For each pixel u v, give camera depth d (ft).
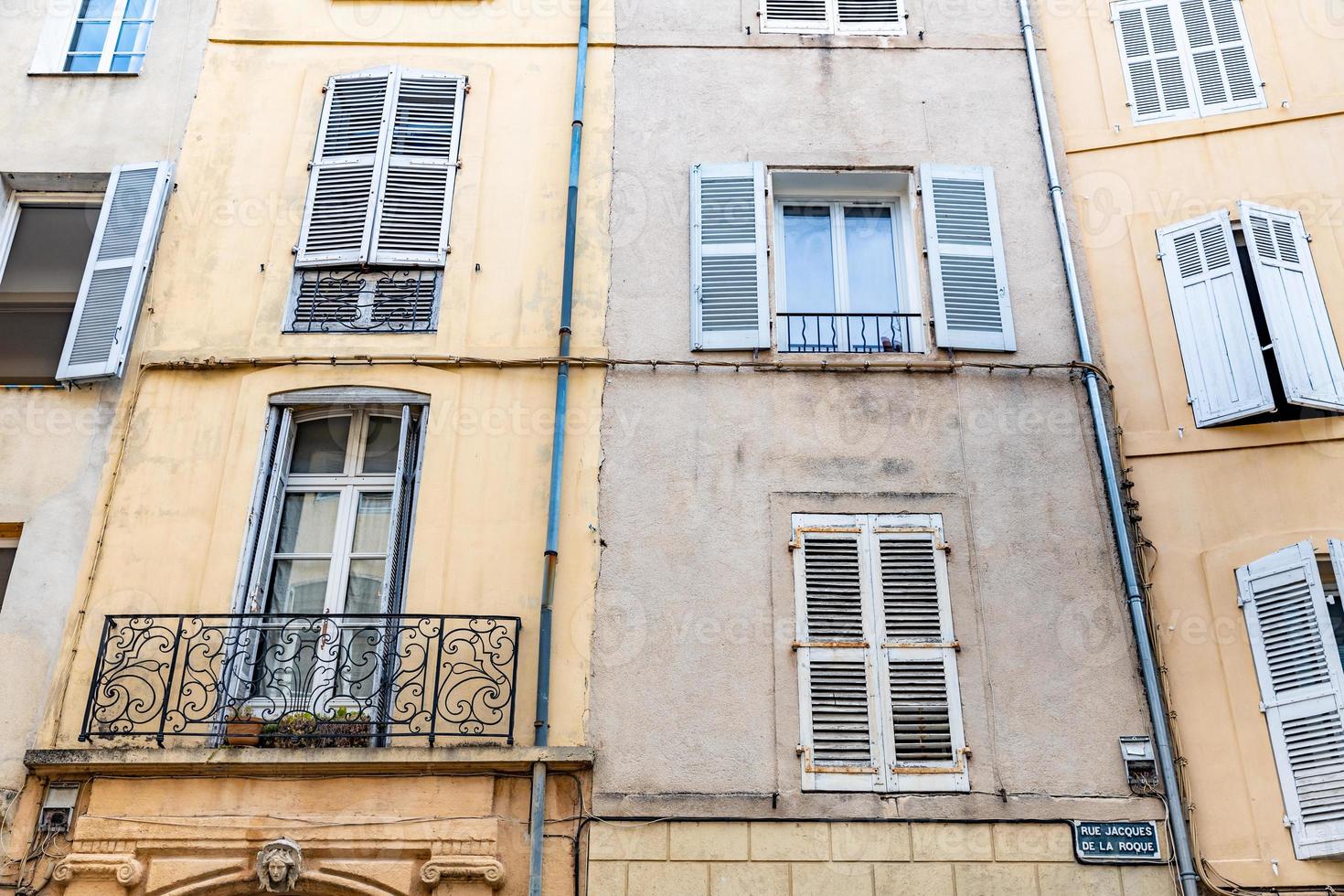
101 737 25.17
